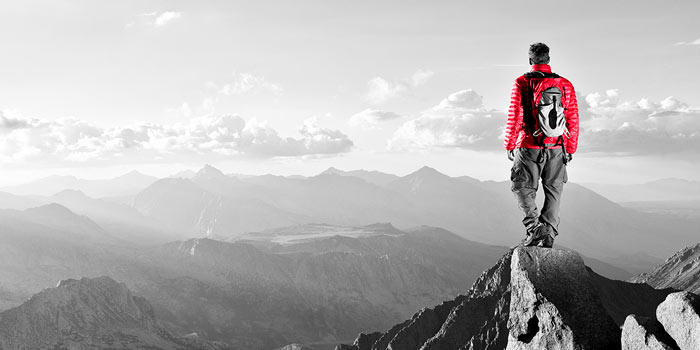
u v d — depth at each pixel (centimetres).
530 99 801
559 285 754
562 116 791
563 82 801
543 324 743
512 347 783
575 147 820
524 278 770
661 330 656
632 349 674
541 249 784
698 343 606
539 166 820
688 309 621
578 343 709
